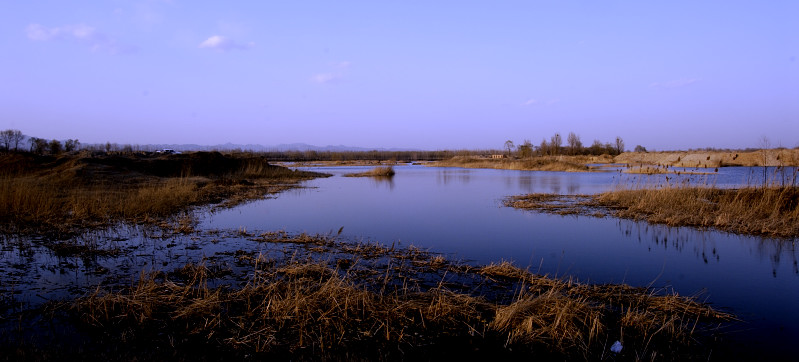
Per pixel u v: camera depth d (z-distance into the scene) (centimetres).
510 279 653
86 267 704
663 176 2930
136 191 1748
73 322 484
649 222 1182
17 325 473
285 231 1060
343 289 511
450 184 2706
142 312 494
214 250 830
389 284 618
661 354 425
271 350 427
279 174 3425
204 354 419
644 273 708
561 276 689
